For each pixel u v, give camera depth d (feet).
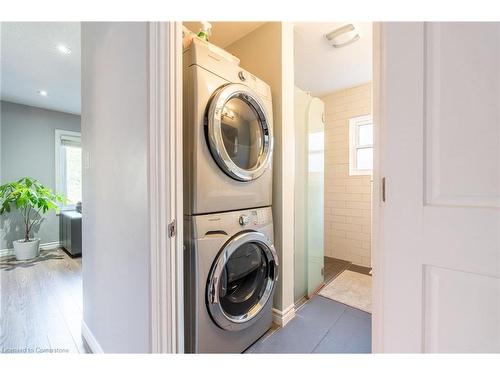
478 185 1.57
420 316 1.76
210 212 3.90
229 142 4.28
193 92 3.69
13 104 11.51
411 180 1.79
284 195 5.45
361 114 9.65
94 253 4.60
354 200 9.82
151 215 2.95
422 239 1.75
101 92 4.23
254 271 4.90
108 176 4.03
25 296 7.00
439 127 1.69
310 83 9.44
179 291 3.09
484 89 1.55
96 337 4.52
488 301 1.54
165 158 2.93
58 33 6.44
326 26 6.00
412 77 1.78
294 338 4.97
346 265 9.49
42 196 11.07
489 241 1.53
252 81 4.69
